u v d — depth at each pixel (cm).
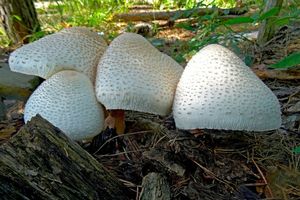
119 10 100
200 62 29
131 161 30
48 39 32
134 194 27
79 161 25
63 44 31
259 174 30
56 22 93
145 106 29
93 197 25
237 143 33
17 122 41
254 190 29
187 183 28
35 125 24
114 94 28
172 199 27
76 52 31
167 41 75
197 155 30
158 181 26
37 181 23
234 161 31
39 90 31
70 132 29
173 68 31
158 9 106
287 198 28
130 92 28
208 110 27
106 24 91
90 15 94
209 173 29
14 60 31
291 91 43
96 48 32
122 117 33
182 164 29
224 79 28
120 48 30
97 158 31
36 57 30
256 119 27
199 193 27
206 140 32
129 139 33
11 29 78
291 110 39
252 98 28
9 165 22
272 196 28
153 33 82
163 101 29
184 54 58
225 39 55
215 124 27
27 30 79
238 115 27
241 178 29
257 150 32
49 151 24
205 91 28
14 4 76
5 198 22
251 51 56
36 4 113
